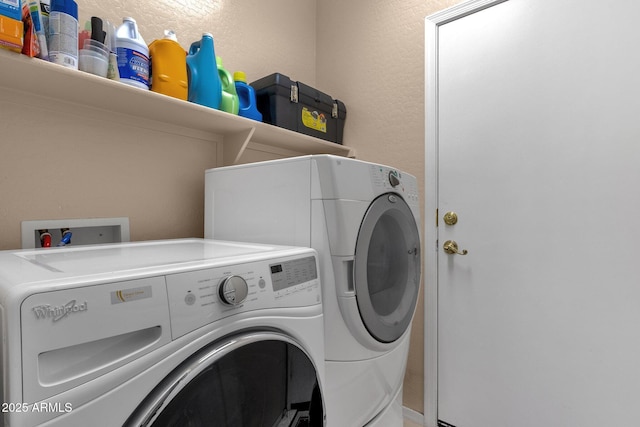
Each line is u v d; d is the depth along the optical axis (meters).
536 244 1.42
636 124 1.23
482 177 1.56
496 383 1.50
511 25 1.50
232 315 0.68
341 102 2.06
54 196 1.15
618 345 1.25
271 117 1.69
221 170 1.32
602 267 1.28
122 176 1.32
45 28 0.96
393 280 1.35
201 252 0.88
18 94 1.08
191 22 1.56
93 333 0.49
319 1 2.29
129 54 1.13
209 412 0.63
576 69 1.34
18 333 0.43
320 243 1.00
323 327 0.96
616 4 1.27
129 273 0.56
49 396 0.44
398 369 1.29
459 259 1.62
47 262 0.70
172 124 1.46
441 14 1.70
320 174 1.01
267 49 1.94
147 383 0.54
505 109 1.51
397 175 1.29
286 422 0.79
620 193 1.25
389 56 1.92
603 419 1.27
